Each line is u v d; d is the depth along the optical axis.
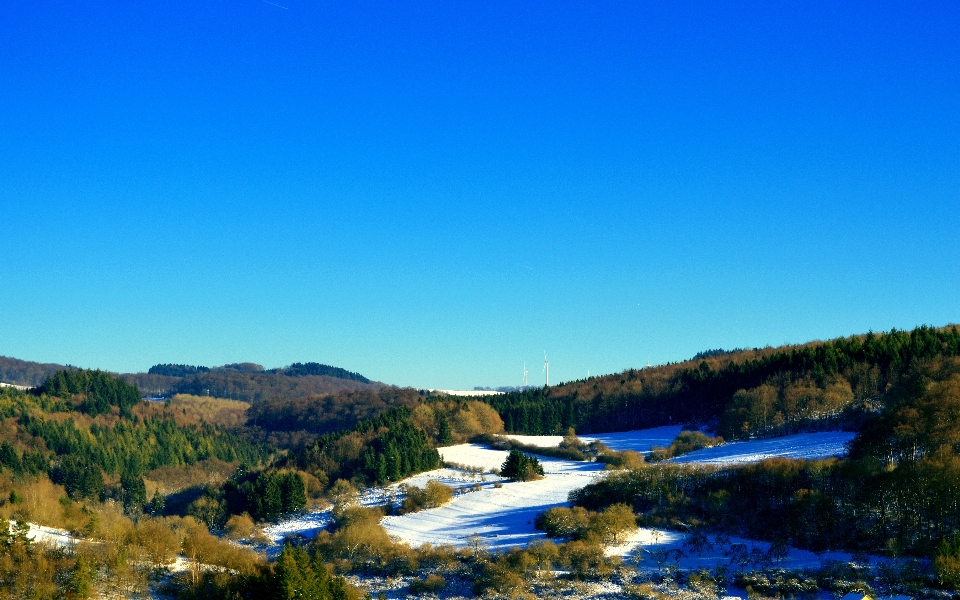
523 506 127.38
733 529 102.44
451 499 135.25
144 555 88.19
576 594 86.44
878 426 120.06
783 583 84.19
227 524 131.00
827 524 97.06
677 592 85.31
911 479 93.31
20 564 79.94
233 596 78.69
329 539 109.12
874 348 189.62
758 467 113.25
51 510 102.62
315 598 76.06
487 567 93.62
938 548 83.75
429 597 89.75
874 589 80.62
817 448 137.88
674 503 112.12
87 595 76.56
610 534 101.62
